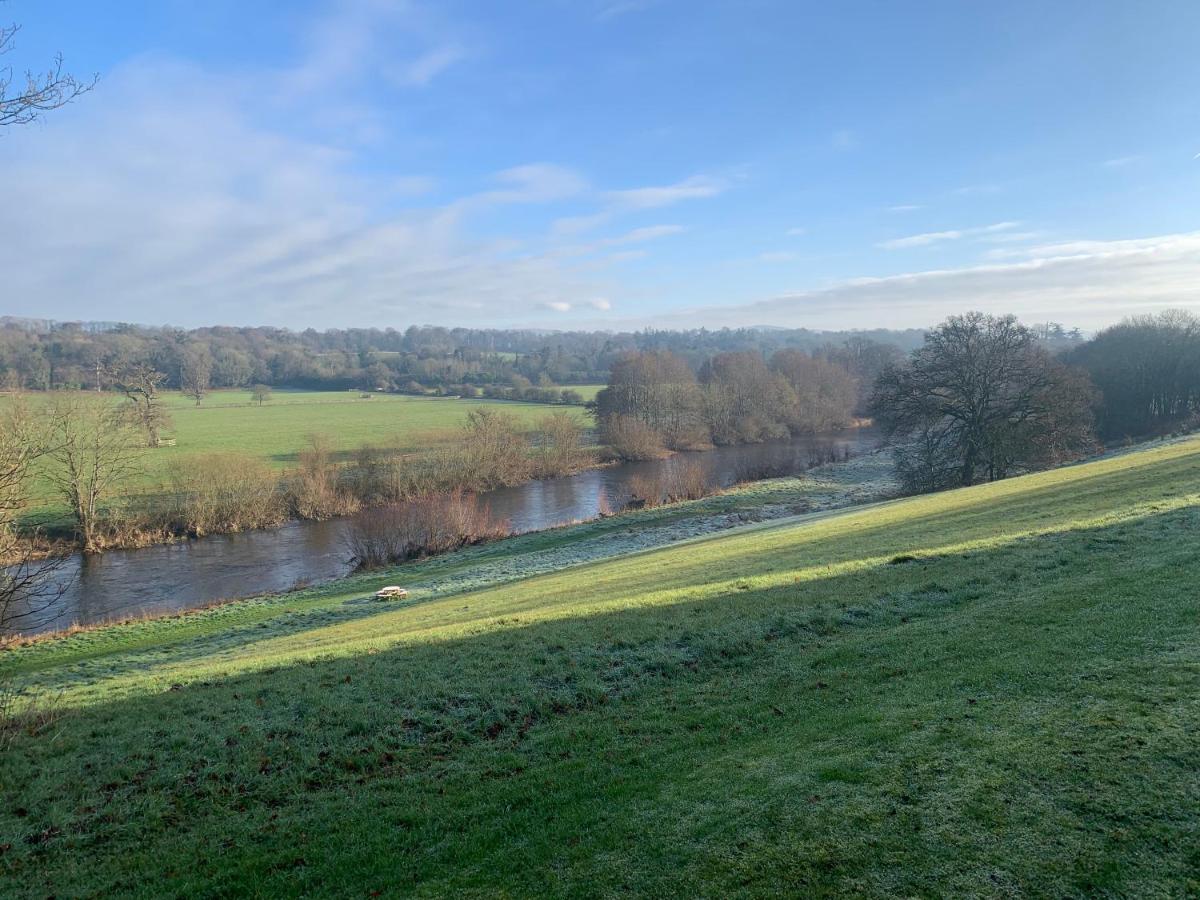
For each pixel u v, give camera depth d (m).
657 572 19.47
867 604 12.30
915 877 5.05
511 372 140.50
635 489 51.59
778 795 6.42
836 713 8.12
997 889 4.82
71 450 39.00
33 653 22.36
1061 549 13.55
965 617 10.73
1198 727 6.17
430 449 57.44
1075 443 43.59
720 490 52.19
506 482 58.38
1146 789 5.50
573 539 37.38
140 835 7.44
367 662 12.43
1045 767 6.03
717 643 11.36
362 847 6.79
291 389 139.25
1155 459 25.97
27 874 6.85
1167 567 11.09
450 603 20.95
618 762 7.92
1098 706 6.91
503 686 10.53
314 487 48.19
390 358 157.12
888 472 56.56
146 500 44.78
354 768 8.61
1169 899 4.48
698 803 6.59
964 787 5.98
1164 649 7.97
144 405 62.44
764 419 81.25
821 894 5.05
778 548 20.48
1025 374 41.88
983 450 41.66
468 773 8.15
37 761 9.19
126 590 32.94
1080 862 4.92
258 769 8.66
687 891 5.34
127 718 10.58
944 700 7.83
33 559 37.12
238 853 6.93
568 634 12.65
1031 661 8.39
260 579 34.75
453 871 6.23
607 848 6.14
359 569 35.69
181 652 20.19
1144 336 71.25
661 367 83.75
